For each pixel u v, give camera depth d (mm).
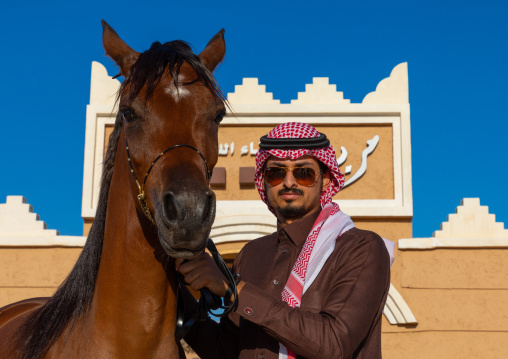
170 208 1811
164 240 1817
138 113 2010
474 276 9414
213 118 2070
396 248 9523
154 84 2004
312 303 2295
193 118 1992
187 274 2082
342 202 9625
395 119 9859
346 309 2158
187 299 2518
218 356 2625
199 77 2059
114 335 2092
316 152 2557
